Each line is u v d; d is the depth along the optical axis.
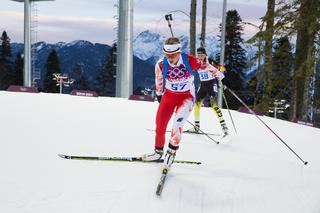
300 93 15.20
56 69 50.97
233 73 34.91
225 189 3.66
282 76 16.41
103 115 7.18
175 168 4.09
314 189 3.96
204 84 6.13
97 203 3.09
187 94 4.02
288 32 15.07
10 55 52.84
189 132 6.30
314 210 3.47
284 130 8.02
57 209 2.92
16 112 6.53
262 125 8.30
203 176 3.93
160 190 3.37
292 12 14.68
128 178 3.64
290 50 16.12
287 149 5.75
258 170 4.39
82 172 3.67
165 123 4.13
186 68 3.98
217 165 4.39
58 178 3.46
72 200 3.08
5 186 3.19
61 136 4.98
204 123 7.62
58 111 7.15
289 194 3.78
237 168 4.36
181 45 4.00
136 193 3.34
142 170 3.88
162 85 4.14
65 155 4.12
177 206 3.25
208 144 5.49
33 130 5.18
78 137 5.01
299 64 14.99
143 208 3.12
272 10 15.39
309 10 14.00
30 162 3.80
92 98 11.07
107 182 3.49
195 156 4.70
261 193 3.70
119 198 3.21
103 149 4.52
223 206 3.36
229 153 5.05
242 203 3.46
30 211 2.84
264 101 16.52
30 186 3.24
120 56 14.12
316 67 15.23
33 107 7.39
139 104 10.14
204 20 19.61
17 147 4.26
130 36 14.00
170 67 3.98
